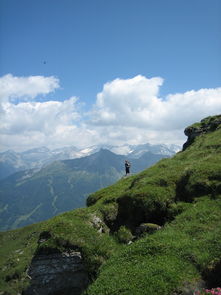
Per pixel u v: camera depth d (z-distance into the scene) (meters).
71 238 28.47
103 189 47.53
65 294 26.97
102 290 19.48
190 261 20.66
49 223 32.47
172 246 22.39
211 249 21.03
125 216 35.03
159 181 35.94
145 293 18.17
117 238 30.77
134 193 34.56
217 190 30.39
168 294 18.02
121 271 21.06
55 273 27.56
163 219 31.53
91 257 27.09
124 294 18.42
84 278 27.00
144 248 23.03
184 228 25.48
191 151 48.84
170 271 19.55
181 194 33.78
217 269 19.23
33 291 27.72
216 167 33.72
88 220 32.81
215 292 16.88
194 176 33.66
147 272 19.86
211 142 48.72
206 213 27.06
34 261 28.31
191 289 18.30
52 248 28.11
